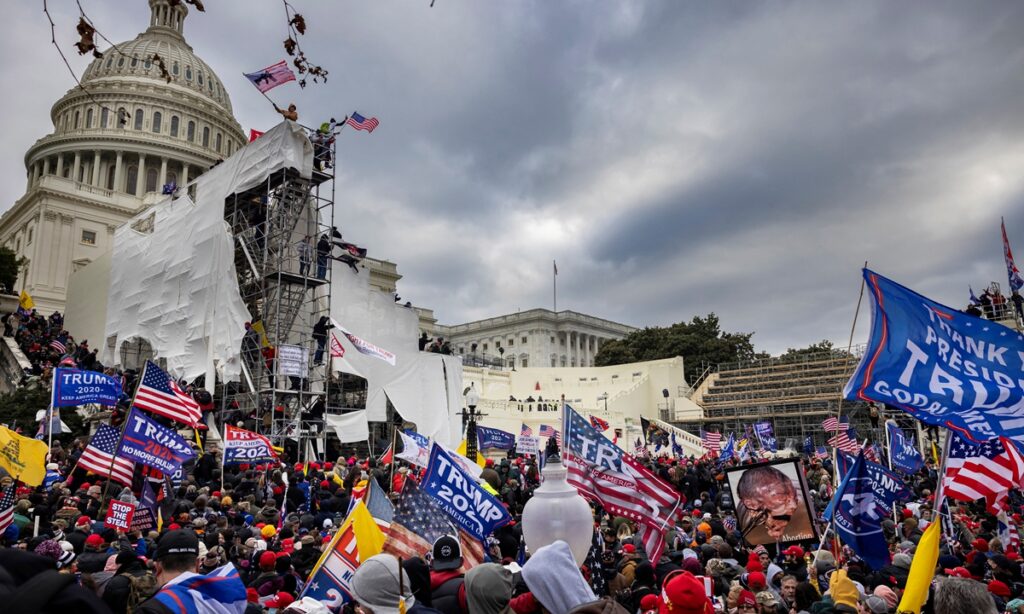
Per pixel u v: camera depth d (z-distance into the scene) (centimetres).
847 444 2728
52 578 242
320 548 1038
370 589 489
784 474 1148
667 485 967
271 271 3284
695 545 1213
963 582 453
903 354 760
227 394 3584
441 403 3853
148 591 618
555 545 423
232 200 3650
